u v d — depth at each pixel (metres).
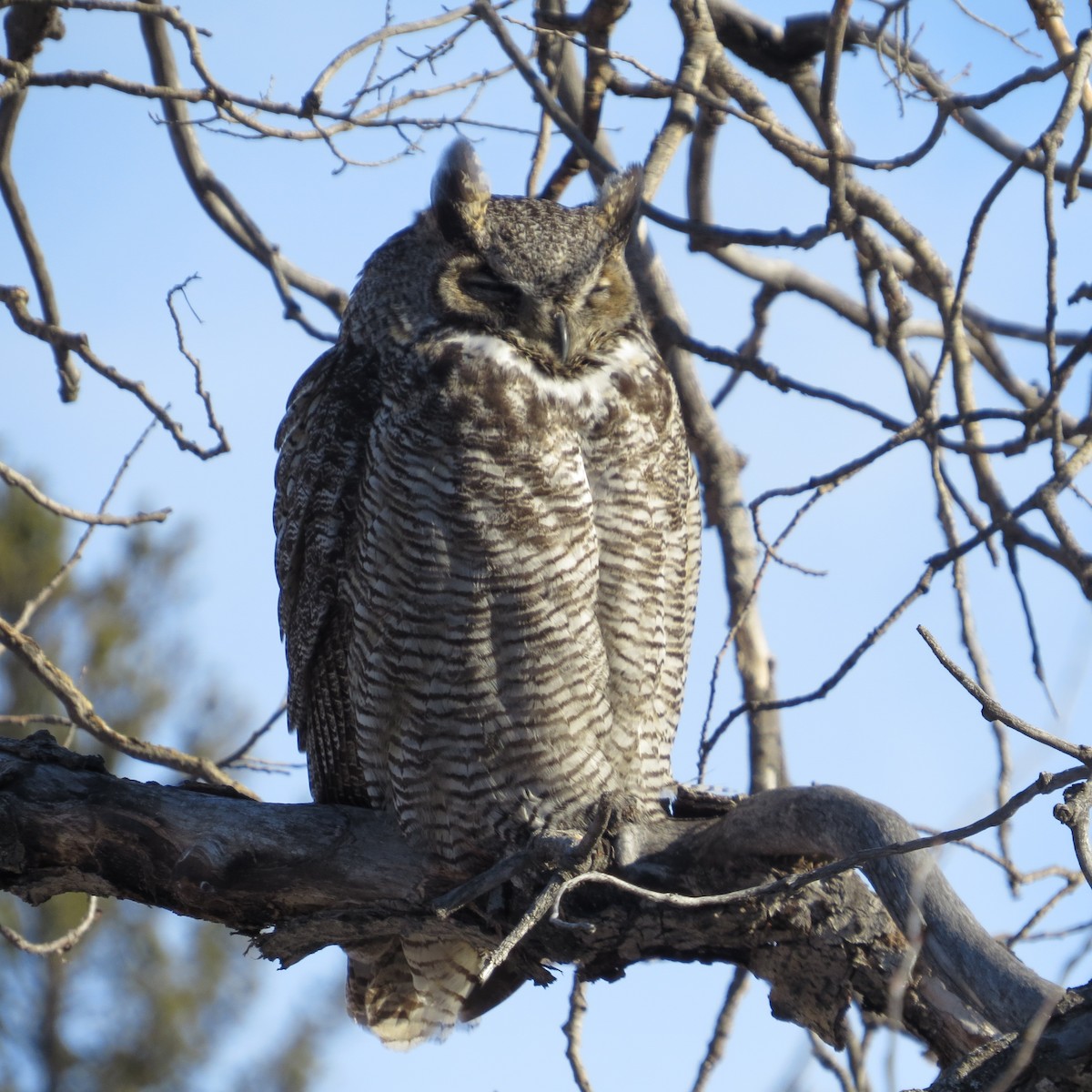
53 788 9.08
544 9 12.66
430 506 9.67
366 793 10.80
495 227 10.34
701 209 13.18
